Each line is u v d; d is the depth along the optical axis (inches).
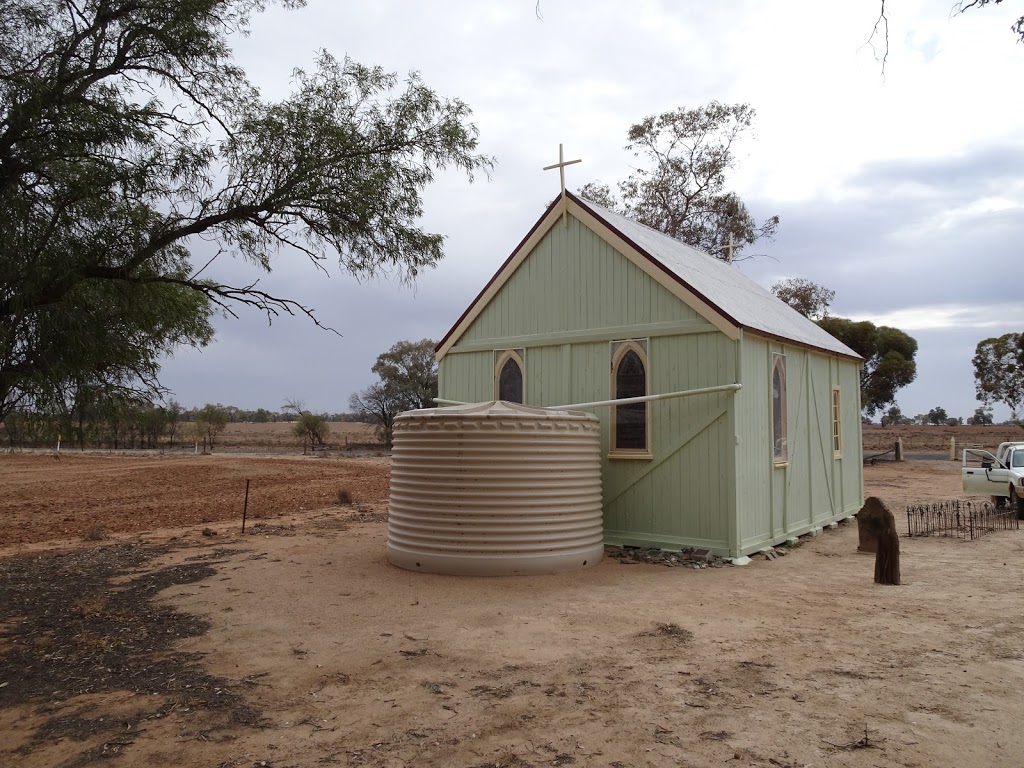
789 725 211.9
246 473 1370.6
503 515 428.1
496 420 433.1
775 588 399.5
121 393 285.6
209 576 437.4
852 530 667.4
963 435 2699.3
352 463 1692.9
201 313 336.5
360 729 213.0
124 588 408.8
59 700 239.0
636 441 524.1
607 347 542.6
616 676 255.6
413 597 378.3
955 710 222.1
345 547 540.4
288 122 340.5
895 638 301.3
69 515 789.2
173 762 193.3
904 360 2092.8
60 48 299.4
